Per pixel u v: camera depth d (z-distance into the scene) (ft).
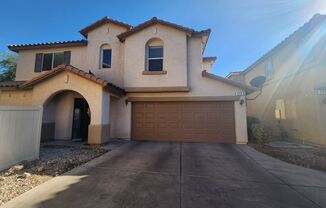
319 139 37.27
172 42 41.93
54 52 50.03
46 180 18.54
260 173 21.34
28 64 50.34
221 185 17.75
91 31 48.24
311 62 40.06
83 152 30.30
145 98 42.52
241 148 34.86
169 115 42.11
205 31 41.86
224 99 40.06
